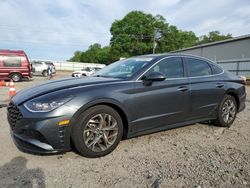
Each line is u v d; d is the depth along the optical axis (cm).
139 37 6644
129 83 377
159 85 404
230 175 307
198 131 488
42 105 316
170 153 373
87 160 341
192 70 468
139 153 370
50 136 314
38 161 335
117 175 302
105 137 353
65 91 335
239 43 3194
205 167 328
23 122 319
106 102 348
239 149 396
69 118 320
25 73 1895
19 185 276
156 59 424
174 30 6988
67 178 293
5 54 1827
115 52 6669
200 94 461
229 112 524
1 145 388
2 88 1398
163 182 288
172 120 427
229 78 529
